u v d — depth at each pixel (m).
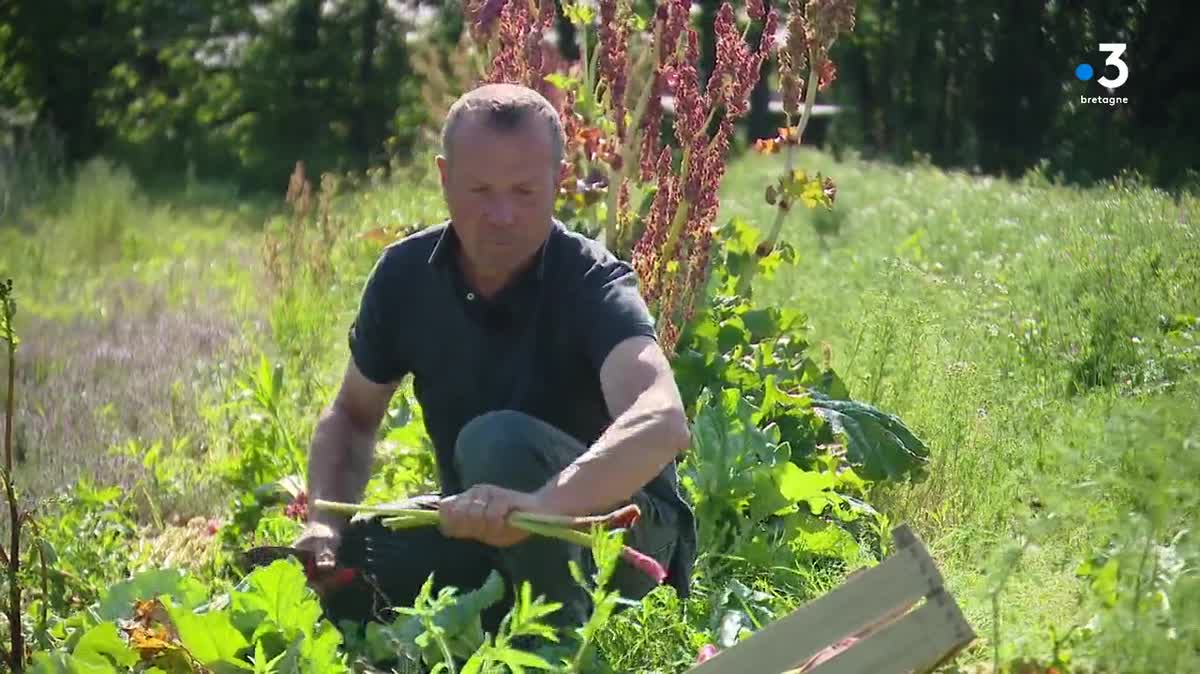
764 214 13.02
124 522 5.53
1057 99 21.42
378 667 3.74
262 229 17.09
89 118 26.77
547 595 3.64
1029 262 8.88
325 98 26.12
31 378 8.42
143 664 3.52
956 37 22.08
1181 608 3.19
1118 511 3.63
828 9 6.00
